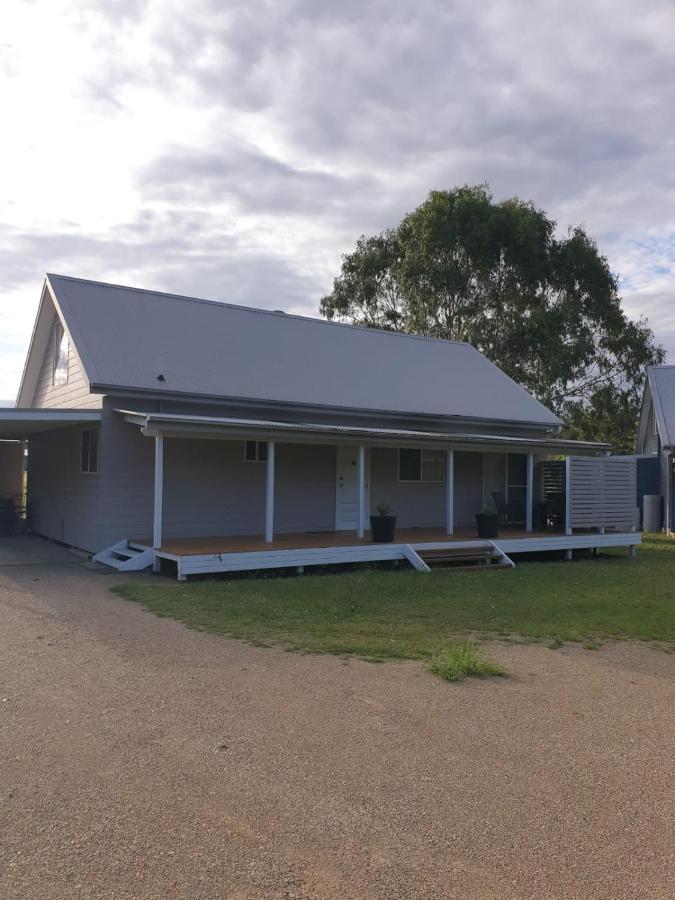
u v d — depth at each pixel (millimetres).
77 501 14719
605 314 32625
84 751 4586
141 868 3291
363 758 4594
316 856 3434
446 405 17641
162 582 11133
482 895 3162
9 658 6703
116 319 15258
